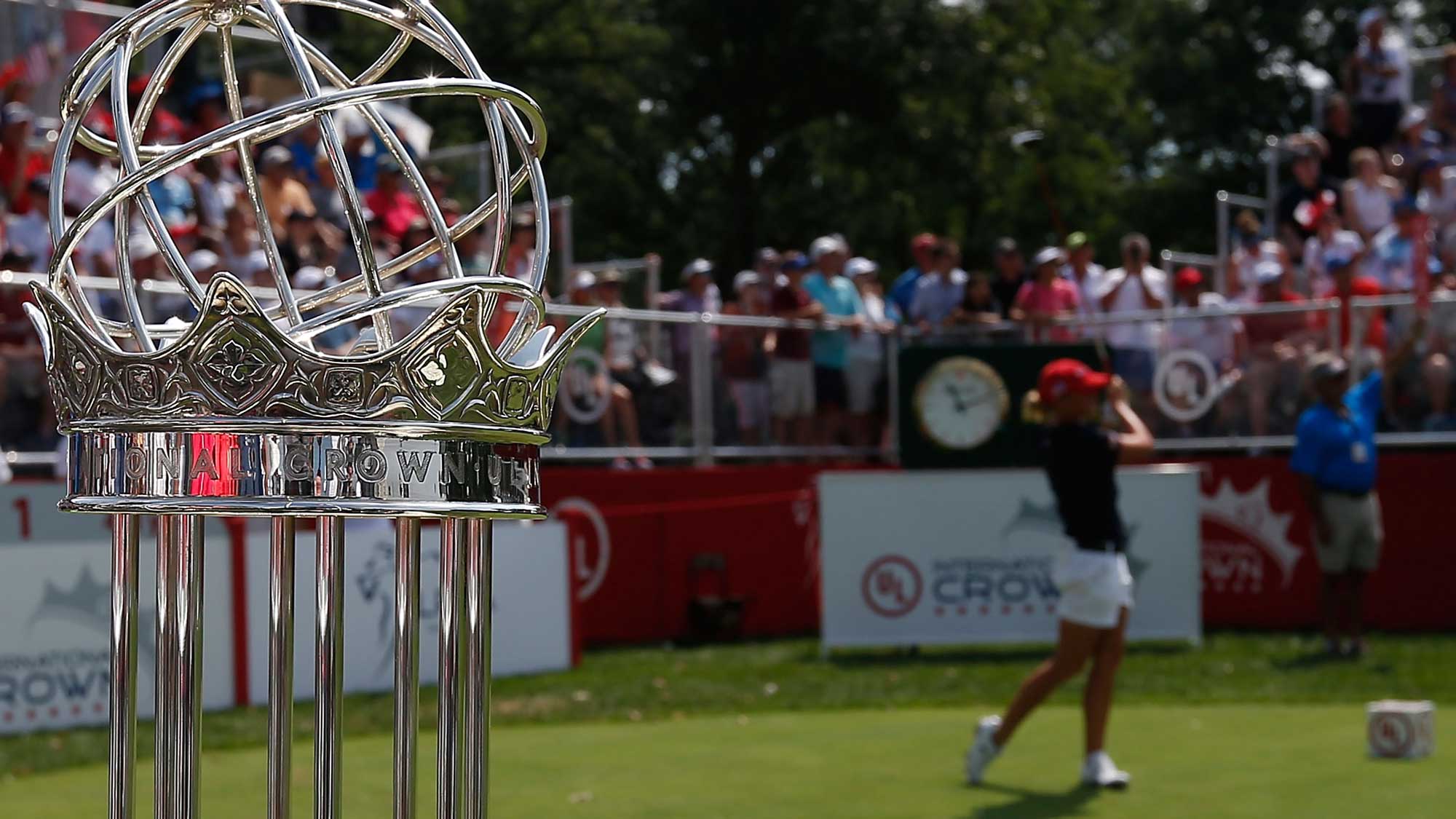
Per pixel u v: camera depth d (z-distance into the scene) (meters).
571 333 3.55
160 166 3.16
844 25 60.53
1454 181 25.88
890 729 15.51
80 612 16.02
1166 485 22.38
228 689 16.84
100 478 3.30
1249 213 28.30
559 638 20.45
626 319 22.94
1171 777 12.76
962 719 16.19
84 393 3.30
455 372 3.25
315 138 20.83
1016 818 11.24
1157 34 74.50
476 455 3.34
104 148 3.68
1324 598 20.69
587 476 23.05
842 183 68.56
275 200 19.11
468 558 3.41
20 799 12.29
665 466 24.05
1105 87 70.62
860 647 22.78
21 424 17.30
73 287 3.51
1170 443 24.66
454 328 3.21
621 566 23.59
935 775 12.95
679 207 69.06
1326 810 11.34
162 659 3.27
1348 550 20.44
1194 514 22.34
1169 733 15.04
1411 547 23.89
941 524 22.38
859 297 25.80
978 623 22.30
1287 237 27.47
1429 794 11.86
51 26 20.33
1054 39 69.56
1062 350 23.97
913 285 26.44
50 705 15.71
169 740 3.26
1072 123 67.75
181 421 3.16
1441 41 74.44
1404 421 23.55
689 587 24.33
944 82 61.91
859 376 25.45
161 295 17.16
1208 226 72.94
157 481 3.20
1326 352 23.72
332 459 3.16
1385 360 23.52
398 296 3.18
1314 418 20.50
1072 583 12.19
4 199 17.86
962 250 69.25
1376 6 72.62
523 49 65.94
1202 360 24.36
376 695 17.52
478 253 20.23
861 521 22.33
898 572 22.33
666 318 23.47
